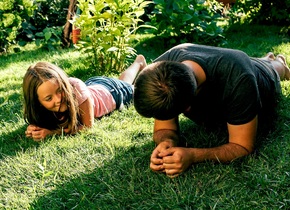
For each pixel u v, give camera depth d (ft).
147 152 8.09
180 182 7.06
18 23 18.10
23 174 7.86
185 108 5.92
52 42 18.75
